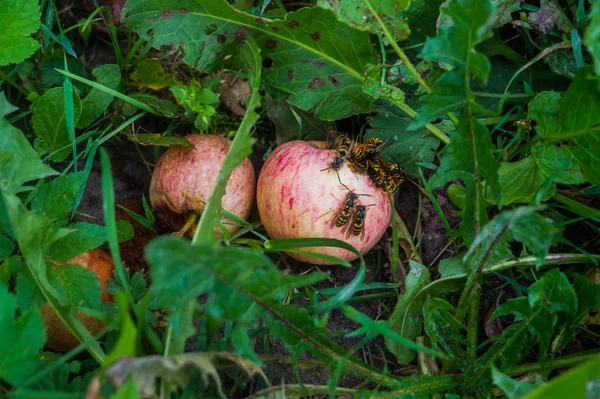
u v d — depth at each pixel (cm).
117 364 27
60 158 38
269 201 37
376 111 40
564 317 32
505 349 33
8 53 37
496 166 31
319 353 31
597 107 33
